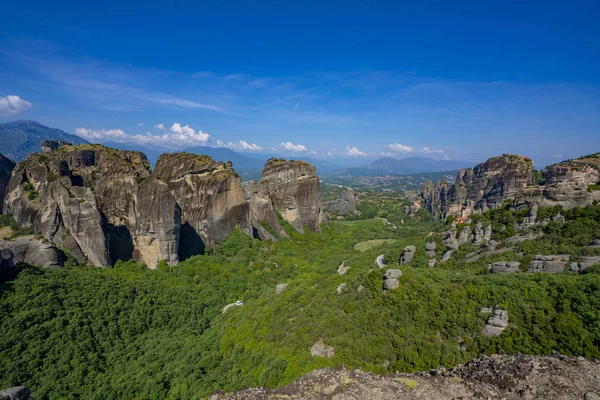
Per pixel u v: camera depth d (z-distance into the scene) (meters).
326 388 29.62
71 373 40.84
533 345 30.59
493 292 36.38
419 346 33.25
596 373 26.16
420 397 26.41
